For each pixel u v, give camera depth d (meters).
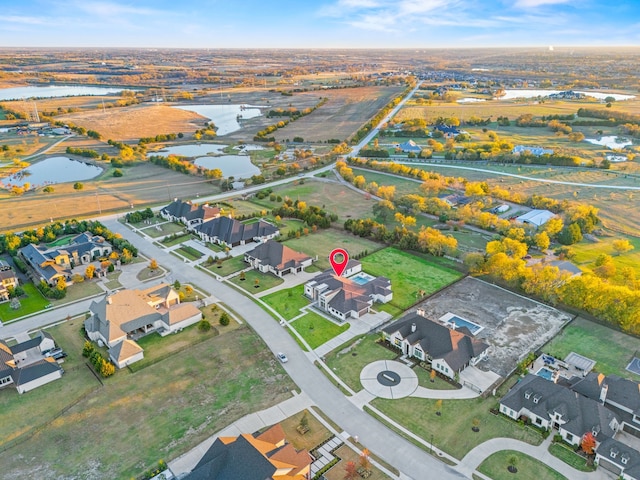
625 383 71.75
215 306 101.88
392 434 67.00
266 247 122.06
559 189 182.75
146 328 92.62
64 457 63.28
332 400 73.81
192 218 148.88
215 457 57.16
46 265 114.62
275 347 87.50
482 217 145.12
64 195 185.62
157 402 73.44
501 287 109.06
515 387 73.50
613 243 130.25
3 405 73.06
